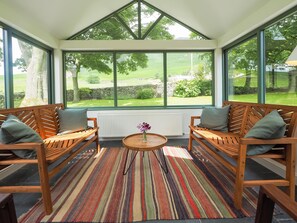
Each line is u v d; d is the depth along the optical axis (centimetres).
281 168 234
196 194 196
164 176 238
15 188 171
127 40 407
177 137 430
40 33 331
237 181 175
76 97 432
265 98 289
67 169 261
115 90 433
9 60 271
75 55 426
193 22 388
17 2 255
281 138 178
